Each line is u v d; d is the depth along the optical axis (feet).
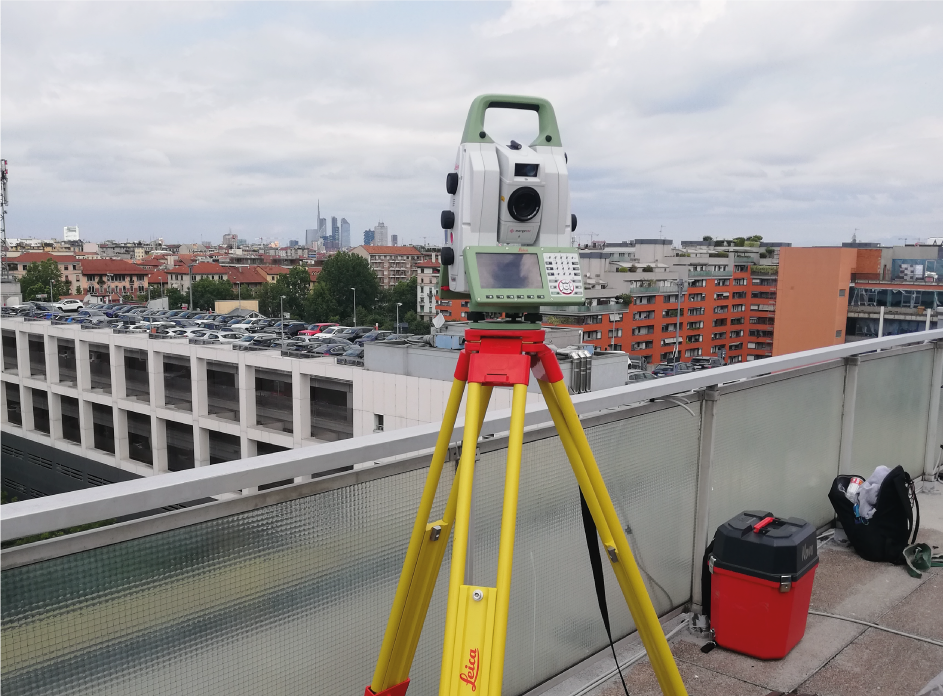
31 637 3.45
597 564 5.85
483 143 4.62
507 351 4.27
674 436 8.00
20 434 185.06
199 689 4.15
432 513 5.43
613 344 278.67
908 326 217.56
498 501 6.02
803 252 226.58
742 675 7.39
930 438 13.48
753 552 7.57
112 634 3.75
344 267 391.24
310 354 136.15
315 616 4.71
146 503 3.63
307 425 131.54
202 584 4.10
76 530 3.62
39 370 180.24
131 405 157.58
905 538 10.01
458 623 3.53
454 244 4.74
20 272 432.25
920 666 7.59
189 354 146.82
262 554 4.38
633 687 7.06
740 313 341.41
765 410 9.40
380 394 119.34
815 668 7.54
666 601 8.23
